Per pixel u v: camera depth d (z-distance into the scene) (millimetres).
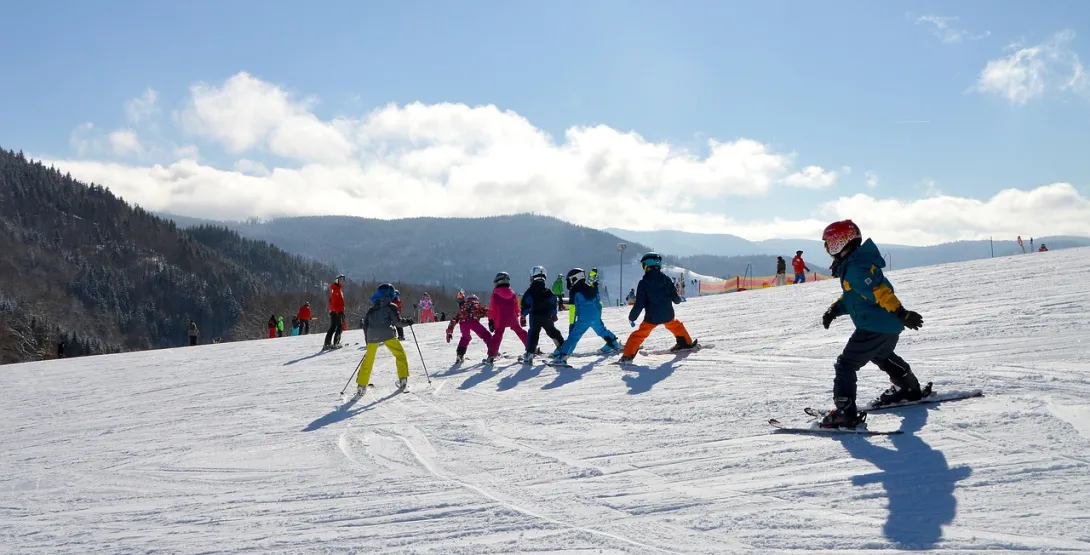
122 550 3867
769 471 4043
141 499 4945
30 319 78688
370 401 8328
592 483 4211
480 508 3973
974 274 14414
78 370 17156
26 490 5512
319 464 5457
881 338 4625
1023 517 3041
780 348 8602
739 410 5586
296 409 8266
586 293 9461
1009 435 4074
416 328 21406
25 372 17844
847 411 4582
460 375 9633
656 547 3186
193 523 4234
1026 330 7500
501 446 5414
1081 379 4988
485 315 10672
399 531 3723
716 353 8719
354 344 17297
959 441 4098
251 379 11938
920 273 16531
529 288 10016
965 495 3340
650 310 8789
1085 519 2955
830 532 3123
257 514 4281
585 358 9812
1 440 8164
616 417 5922
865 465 3922
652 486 4031
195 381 12461
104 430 8141
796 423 4984
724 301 17672
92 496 5152
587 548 3254
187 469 5723
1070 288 10180
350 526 3873
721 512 3508
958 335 7766
